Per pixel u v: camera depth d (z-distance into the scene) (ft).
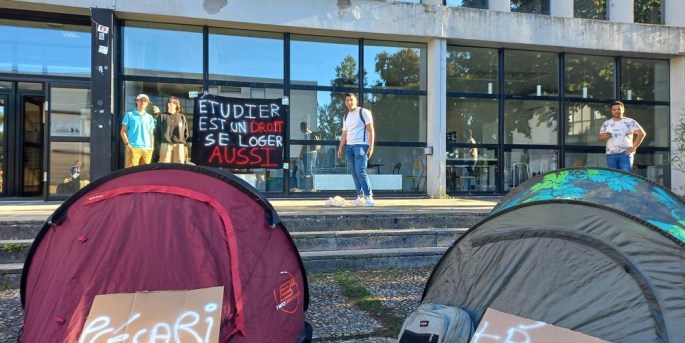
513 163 32.68
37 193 29.50
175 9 26.45
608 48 32.40
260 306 8.91
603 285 7.68
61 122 26.45
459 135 31.83
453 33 30.27
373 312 13.10
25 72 26.13
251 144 28.58
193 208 9.12
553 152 33.32
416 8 29.78
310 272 17.17
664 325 6.94
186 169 9.73
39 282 8.71
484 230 9.77
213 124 27.96
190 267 8.51
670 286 7.24
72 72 26.68
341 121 30.30
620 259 7.68
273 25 28.02
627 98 34.27
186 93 28.04
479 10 30.63
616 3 33.27
